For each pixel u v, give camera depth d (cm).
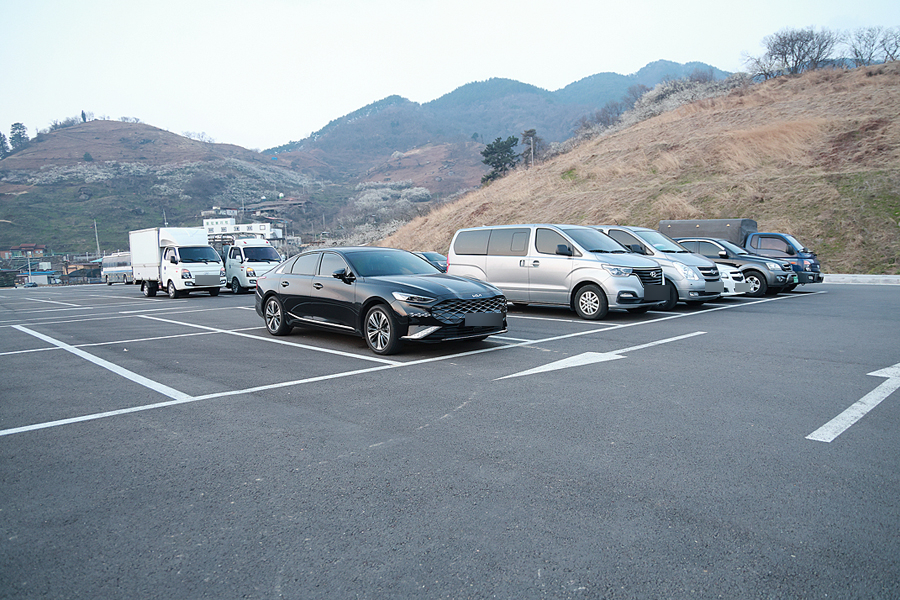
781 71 6031
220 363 765
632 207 3017
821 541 285
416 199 18600
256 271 2212
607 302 1099
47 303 2133
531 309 1343
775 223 2447
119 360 802
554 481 363
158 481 375
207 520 320
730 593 246
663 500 333
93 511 334
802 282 1680
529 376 650
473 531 302
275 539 298
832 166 2755
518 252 1231
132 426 493
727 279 1462
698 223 1891
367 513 325
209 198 18350
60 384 656
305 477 378
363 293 821
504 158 9038
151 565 276
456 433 459
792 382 604
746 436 439
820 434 441
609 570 264
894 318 1097
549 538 293
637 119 6812
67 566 277
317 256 941
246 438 457
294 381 651
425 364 730
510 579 259
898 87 3525
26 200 15238
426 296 762
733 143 3309
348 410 530
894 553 274
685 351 785
